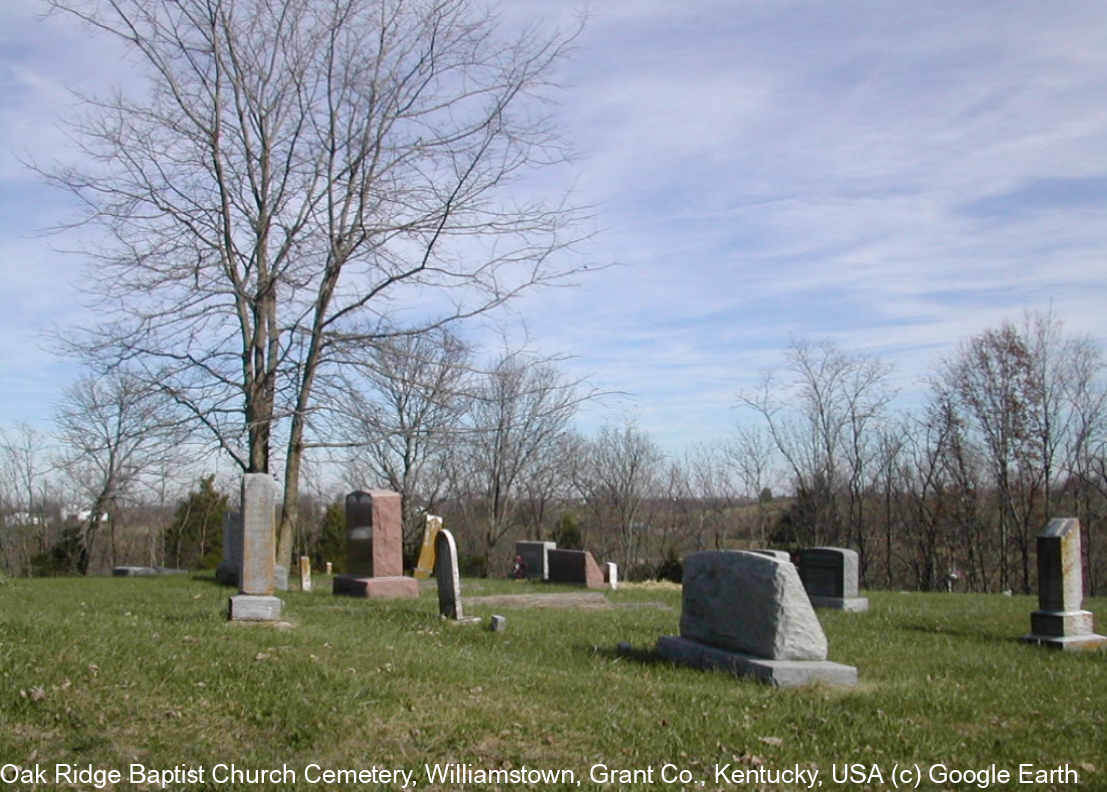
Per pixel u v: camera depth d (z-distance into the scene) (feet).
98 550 172.65
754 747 23.22
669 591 76.33
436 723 24.16
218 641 32.86
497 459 153.28
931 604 65.57
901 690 29.50
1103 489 148.15
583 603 60.03
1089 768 22.50
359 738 22.99
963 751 23.58
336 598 61.31
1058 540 45.11
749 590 32.32
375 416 81.20
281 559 79.30
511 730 23.94
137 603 54.13
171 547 160.35
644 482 184.24
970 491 150.82
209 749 22.08
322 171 77.51
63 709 23.59
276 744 22.56
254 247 78.84
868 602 63.98
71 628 33.19
